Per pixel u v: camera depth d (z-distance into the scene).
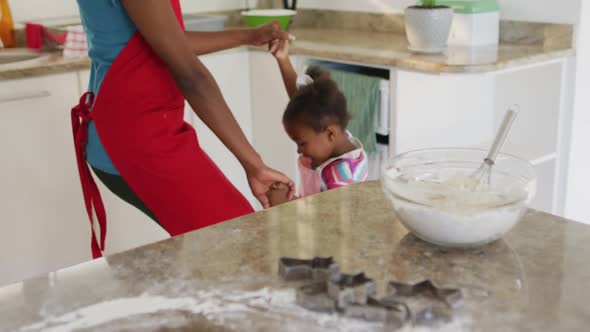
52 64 2.26
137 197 1.51
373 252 0.86
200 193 1.48
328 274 0.77
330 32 2.97
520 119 2.52
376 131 2.45
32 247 2.35
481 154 0.97
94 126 1.49
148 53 1.39
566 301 0.72
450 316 0.70
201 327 0.71
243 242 0.90
